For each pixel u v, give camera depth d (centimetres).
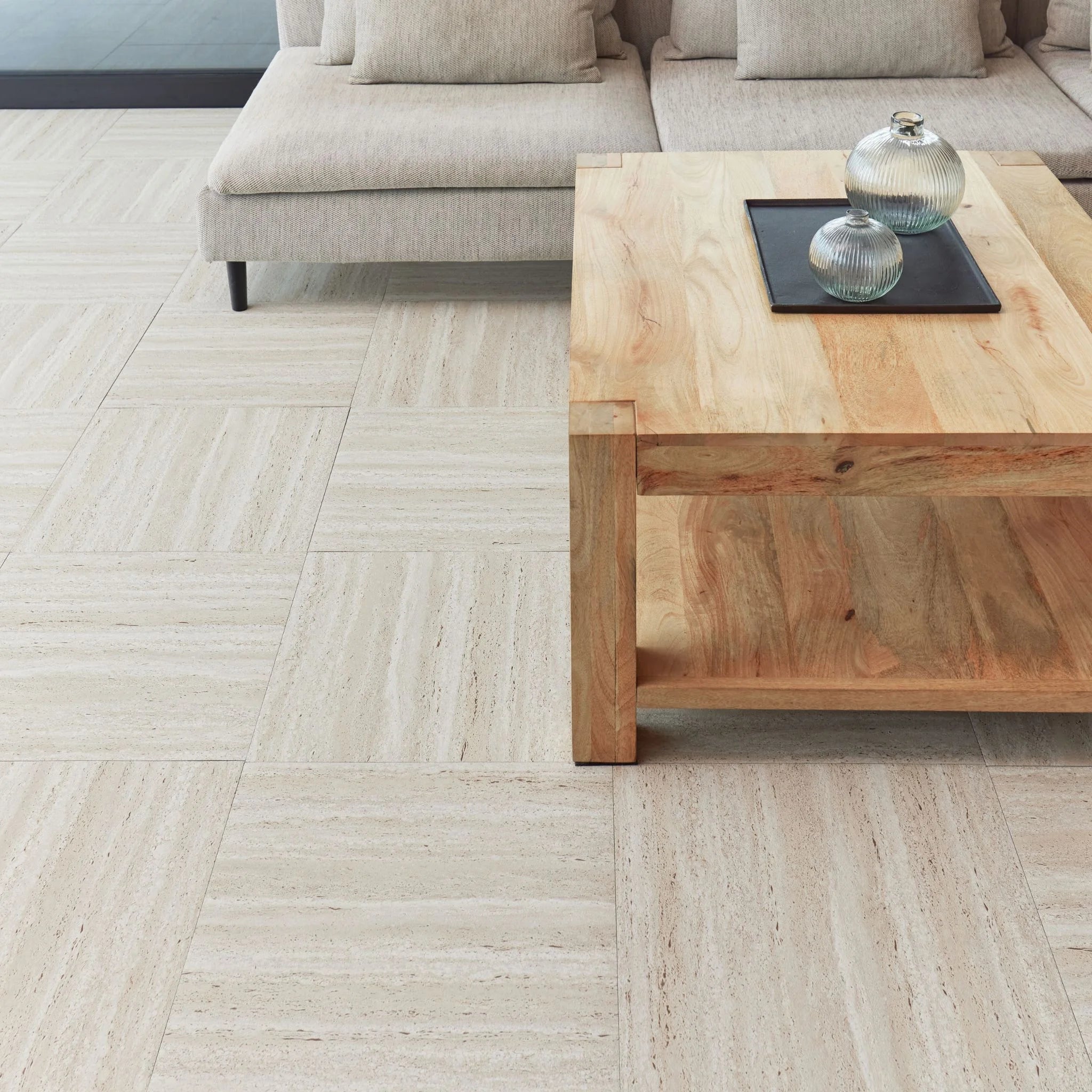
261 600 203
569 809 167
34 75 402
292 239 273
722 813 166
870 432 145
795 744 176
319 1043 140
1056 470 147
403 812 167
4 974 147
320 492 228
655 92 292
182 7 392
